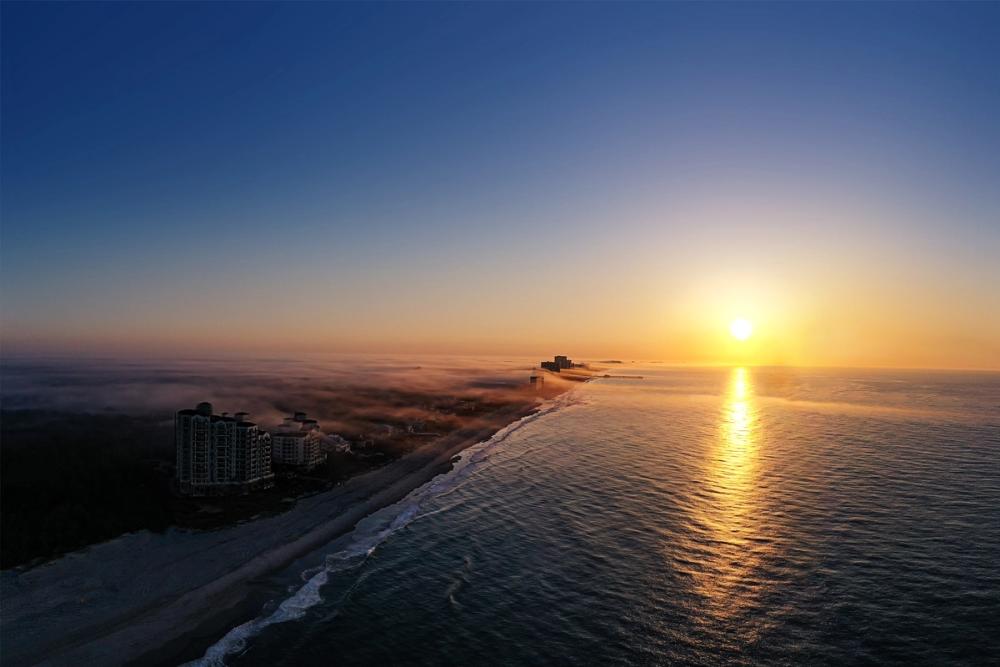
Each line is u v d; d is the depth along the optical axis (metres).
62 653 42.31
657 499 72.06
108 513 74.50
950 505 66.94
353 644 39.59
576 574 49.06
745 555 52.03
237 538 68.81
